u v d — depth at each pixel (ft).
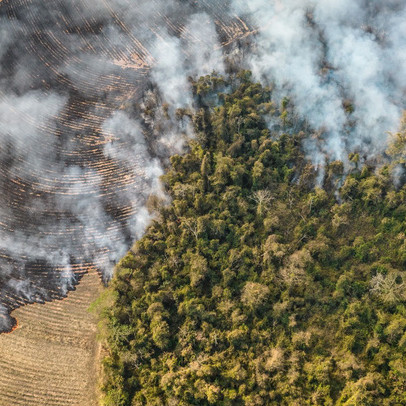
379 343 187.62
